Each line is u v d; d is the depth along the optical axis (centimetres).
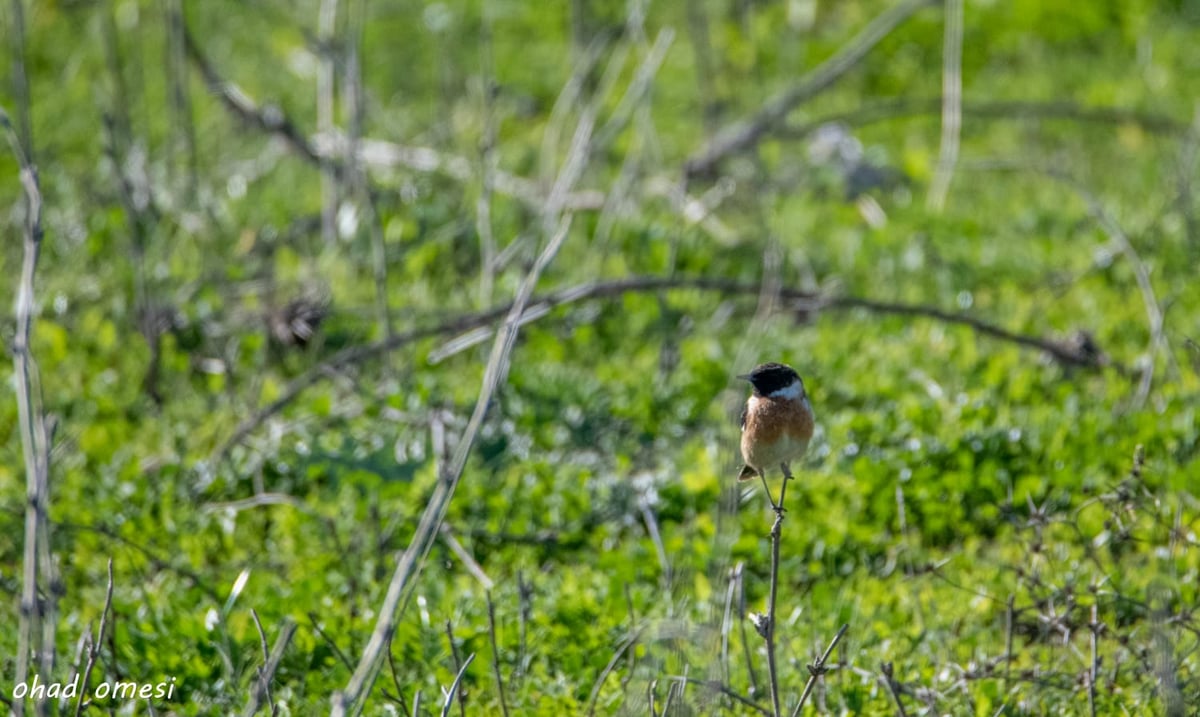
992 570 941
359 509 1034
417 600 895
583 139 1337
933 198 1564
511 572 977
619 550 994
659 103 1862
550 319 1322
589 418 1173
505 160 1639
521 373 1210
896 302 1372
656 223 1466
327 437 1123
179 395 1239
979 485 1023
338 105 1828
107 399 1194
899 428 1103
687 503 1040
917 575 928
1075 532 975
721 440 945
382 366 1262
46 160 1684
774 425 812
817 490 1036
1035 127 1812
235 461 1106
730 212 1543
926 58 2025
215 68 1922
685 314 1355
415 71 1978
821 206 1592
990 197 1617
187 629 863
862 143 1809
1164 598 677
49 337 1267
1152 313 1180
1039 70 1983
